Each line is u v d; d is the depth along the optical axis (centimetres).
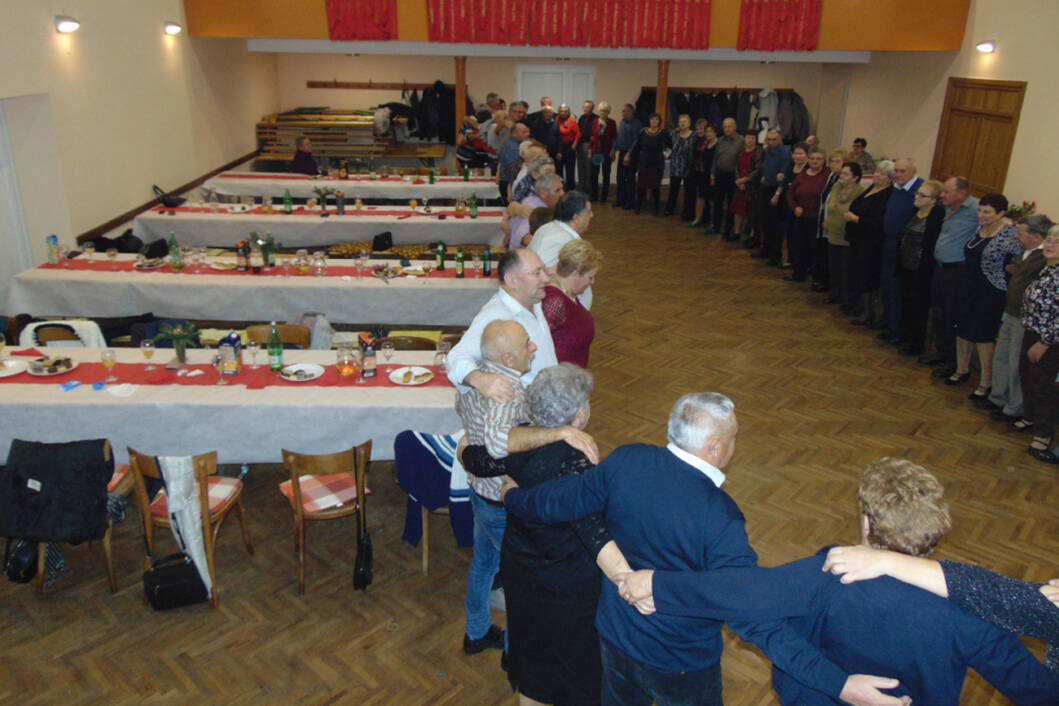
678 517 203
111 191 816
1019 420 548
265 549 416
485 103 1409
